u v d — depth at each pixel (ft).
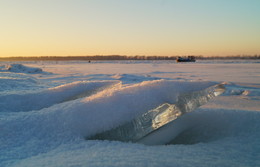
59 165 3.94
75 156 4.56
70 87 10.64
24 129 6.20
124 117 6.18
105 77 42.68
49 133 6.06
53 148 5.40
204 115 7.91
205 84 7.58
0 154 4.98
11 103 9.29
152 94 6.78
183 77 46.91
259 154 5.11
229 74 55.67
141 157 4.42
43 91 10.47
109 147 5.25
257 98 20.36
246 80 39.93
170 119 6.45
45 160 4.38
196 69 81.56
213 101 19.08
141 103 6.47
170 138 6.82
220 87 7.69
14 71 53.57
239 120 7.34
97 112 6.40
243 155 5.07
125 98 6.69
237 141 6.09
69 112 6.61
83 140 5.80
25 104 9.40
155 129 6.26
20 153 5.08
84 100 7.25
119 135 6.02
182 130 7.25
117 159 4.25
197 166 4.10
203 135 6.96
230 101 19.06
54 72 62.69
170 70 76.59
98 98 6.98
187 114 7.93
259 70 72.23
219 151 5.35
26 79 20.33
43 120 6.55
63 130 6.13
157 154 4.75
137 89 7.07
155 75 53.36
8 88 15.37
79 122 6.25
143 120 6.19
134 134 6.05
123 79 38.14
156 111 6.38
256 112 7.92
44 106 9.39
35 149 5.32
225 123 7.34
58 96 9.99
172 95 6.81
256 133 6.47
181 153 5.02
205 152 5.24
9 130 6.11
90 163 4.01
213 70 74.08
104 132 6.07
